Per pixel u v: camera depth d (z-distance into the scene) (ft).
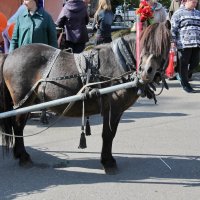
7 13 41.06
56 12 47.60
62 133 23.86
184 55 33.55
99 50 17.65
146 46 16.34
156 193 16.34
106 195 16.14
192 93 33.71
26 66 17.95
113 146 21.61
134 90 17.13
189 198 15.94
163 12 27.37
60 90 17.60
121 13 67.62
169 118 26.99
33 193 16.28
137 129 24.59
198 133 23.91
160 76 16.69
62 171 18.45
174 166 19.07
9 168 18.78
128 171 18.49
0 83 18.39
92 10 63.77
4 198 15.85
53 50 18.19
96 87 17.26
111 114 17.52
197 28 33.60
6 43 25.73
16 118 18.58
